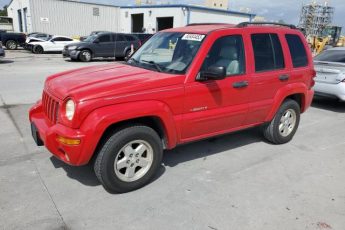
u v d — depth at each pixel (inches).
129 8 1434.5
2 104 294.8
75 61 757.3
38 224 122.4
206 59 159.6
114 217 128.9
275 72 193.2
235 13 1434.5
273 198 147.6
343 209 140.7
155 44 187.2
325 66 324.2
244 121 186.4
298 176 171.0
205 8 1330.0
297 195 151.2
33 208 132.3
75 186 150.6
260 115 193.3
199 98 157.9
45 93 158.4
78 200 139.5
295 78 207.2
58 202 137.4
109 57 826.2
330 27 1402.6
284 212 136.6
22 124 236.7
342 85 309.9
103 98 131.1
